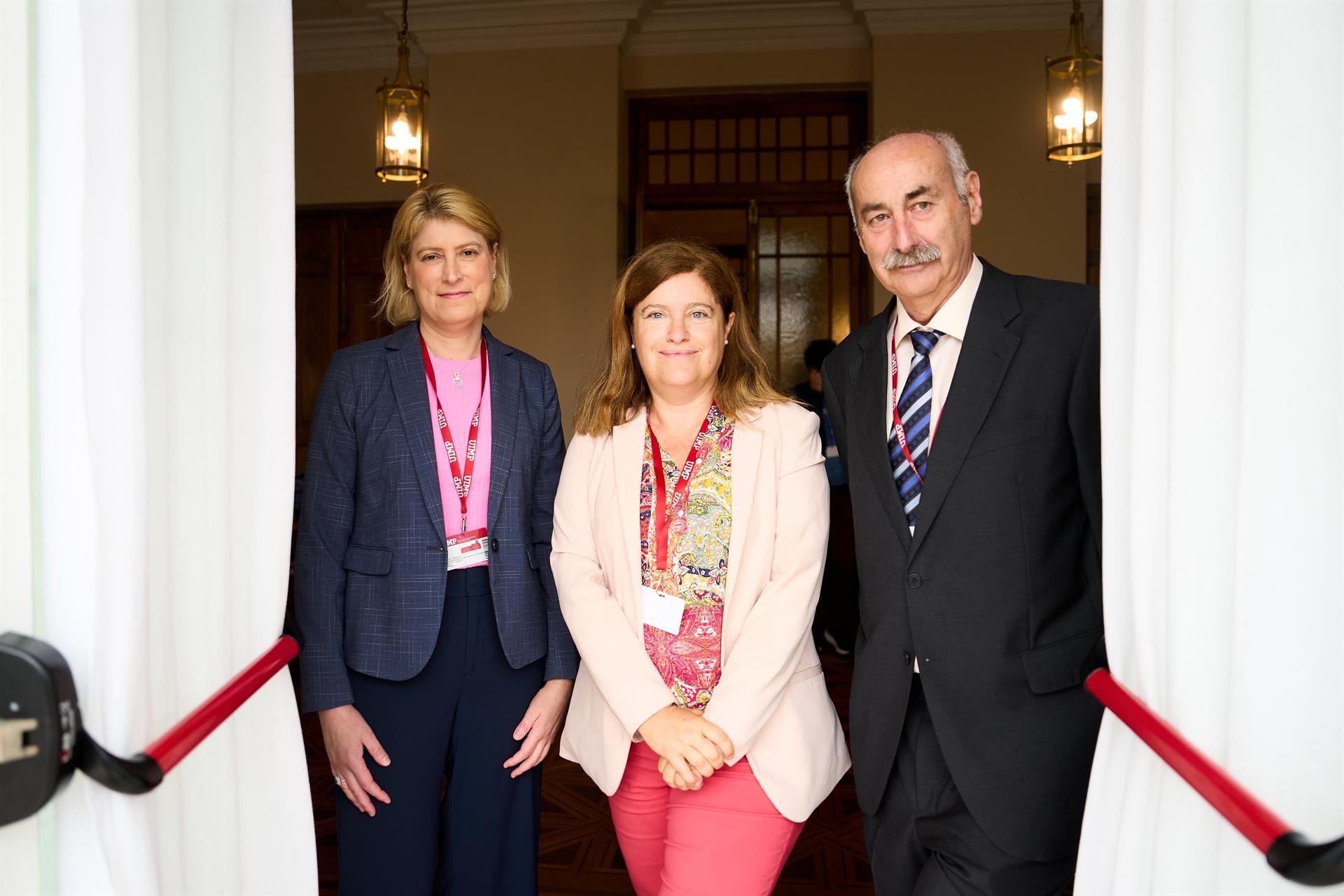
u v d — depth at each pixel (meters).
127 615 1.08
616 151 6.62
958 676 1.74
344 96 7.02
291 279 1.45
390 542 2.06
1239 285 1.06
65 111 1.05
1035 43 6.22
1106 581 1.29
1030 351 1.75
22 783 0.98
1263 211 0.97
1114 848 1.30
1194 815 1.10
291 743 1.53
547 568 2.22
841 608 5.78
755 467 1.88
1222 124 1.06
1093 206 6.54
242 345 1.43
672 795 1.85
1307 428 0.95
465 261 2.10
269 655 1.44
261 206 1.43
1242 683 0.99
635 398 2.02
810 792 1.83
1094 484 1.74
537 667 2.18
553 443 2.27
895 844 1.88
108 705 1.07
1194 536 1.08
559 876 3.01
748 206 6.99
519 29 6.58
